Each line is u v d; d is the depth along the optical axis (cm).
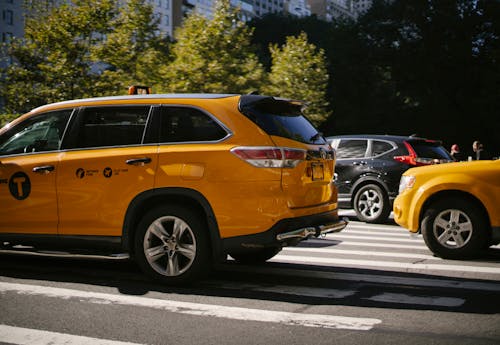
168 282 562
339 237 980
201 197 546
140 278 600
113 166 582
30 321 445
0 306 488
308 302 507
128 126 596
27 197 621
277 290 552
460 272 646
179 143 568
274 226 532
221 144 550
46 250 604
